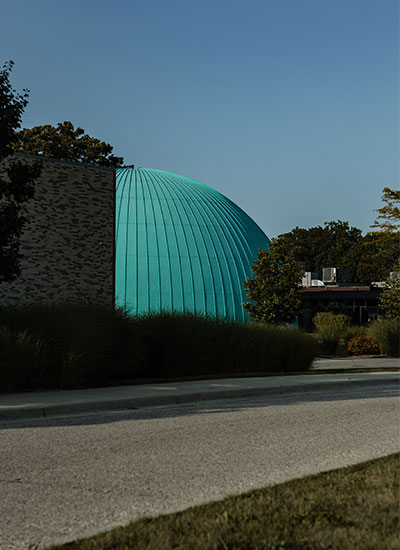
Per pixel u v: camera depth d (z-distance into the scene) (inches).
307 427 363.9
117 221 1344.7
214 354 690.2
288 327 833.5
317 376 645.3
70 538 174.2
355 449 301.0
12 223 573.9
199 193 1519.4
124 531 173.3
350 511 186.9
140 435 336.2
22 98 596.7
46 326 537.0
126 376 629.9
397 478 228.8
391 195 1588.3
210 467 263.9
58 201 971.3
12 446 305.1
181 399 478.3
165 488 230.5
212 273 1315.2
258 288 1268.5
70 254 976.3
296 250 1284.4
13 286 916.0
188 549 157.3
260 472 255.1
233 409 438.9
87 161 2073.1
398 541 159.5
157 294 1250.0
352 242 3681.1
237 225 1472.7
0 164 905.5
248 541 161.3
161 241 1325.0
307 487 218.7
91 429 354.0
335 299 2186.3
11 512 201.6
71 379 517.3
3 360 483.8
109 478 244.5
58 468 260.4
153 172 1595.7
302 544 158.6
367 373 702.5
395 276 1434.5
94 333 556.1
